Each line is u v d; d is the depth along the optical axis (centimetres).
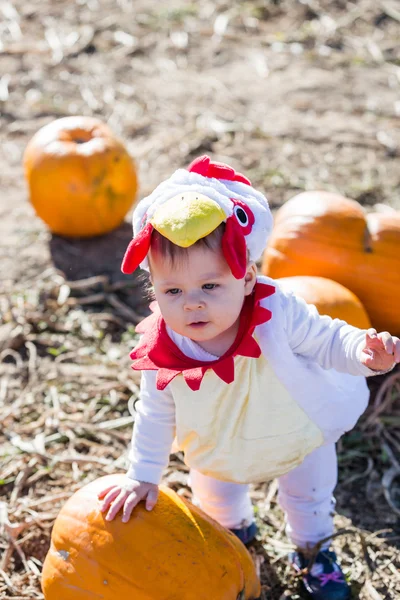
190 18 845
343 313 376
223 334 254
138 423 272
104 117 688
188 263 233
